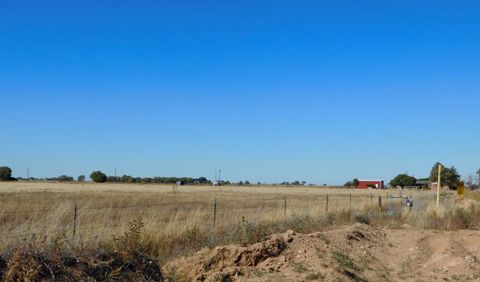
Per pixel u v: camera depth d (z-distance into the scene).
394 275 13.07
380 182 116.25
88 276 7.30
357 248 14.63
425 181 103.69
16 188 65.38
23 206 24.72
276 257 12.60
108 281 7.41
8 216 15.56
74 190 61.84
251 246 12.48
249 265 12.11
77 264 7.38
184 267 11.41
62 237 7.84
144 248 9.67
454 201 32.62
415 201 37.25
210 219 19.45
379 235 17.11
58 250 7.30
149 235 13.23
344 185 140.38
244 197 51.53
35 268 6.77
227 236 14.24
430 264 14.20
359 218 20.98
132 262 8.17
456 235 17.95
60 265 7.13
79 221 15.46
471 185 76.50
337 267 12.32
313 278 11.47
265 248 12.55
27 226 10.62
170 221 16.59
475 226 21.09
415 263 14.27
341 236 15.25
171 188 84.38
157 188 83.06
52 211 15.22
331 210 22.58
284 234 14.13
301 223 17.73
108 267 7.69
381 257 14.57
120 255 8.09
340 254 13.23
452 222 20.81
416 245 15.98
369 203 32.91
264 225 16.19
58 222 11.28
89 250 7.93
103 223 15.32
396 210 24.97
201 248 13.05
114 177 141.62
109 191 61.84
